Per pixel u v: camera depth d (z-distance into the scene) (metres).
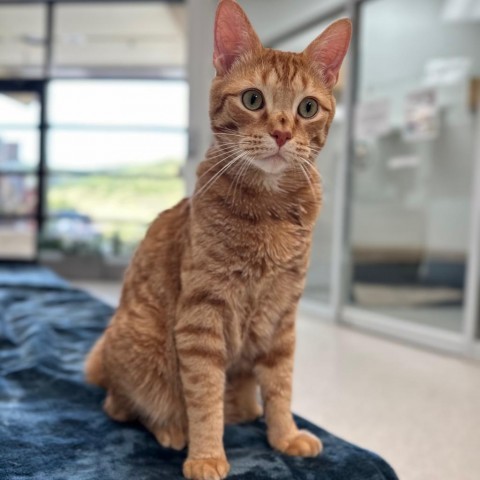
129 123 5.19
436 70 2.83
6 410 1.25
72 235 4.99
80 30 5.23
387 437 1.42
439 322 2.67
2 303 2.47
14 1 5.01
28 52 5.23
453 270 2.73
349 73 2.95
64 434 1.13
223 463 0.96
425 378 1.97
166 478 0.95
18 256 5.10
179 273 1.05
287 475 0.98
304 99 1.03
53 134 5.16
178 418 1.09
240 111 1.00
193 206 1.02
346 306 3.01
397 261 3.02
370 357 2.24
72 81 5.16
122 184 5.23
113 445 1.08
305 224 1.03
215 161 1.03
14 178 5.16
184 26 5.16
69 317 2.23
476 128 2.50
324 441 1.14
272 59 1.03
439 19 2.79
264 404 1.12
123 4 5.02
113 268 4.76
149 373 1.08
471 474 1.22
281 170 0.98
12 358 1.66
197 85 2.97
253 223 0.97
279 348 1.08
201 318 0.98
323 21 3.11
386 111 3.00
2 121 5.11
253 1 3.45
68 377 1.48
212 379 0.98
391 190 3.04
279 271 1.01
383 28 2.93
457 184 2.74
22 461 1.00
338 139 3.08
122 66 5.34
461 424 1.53
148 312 1.09
